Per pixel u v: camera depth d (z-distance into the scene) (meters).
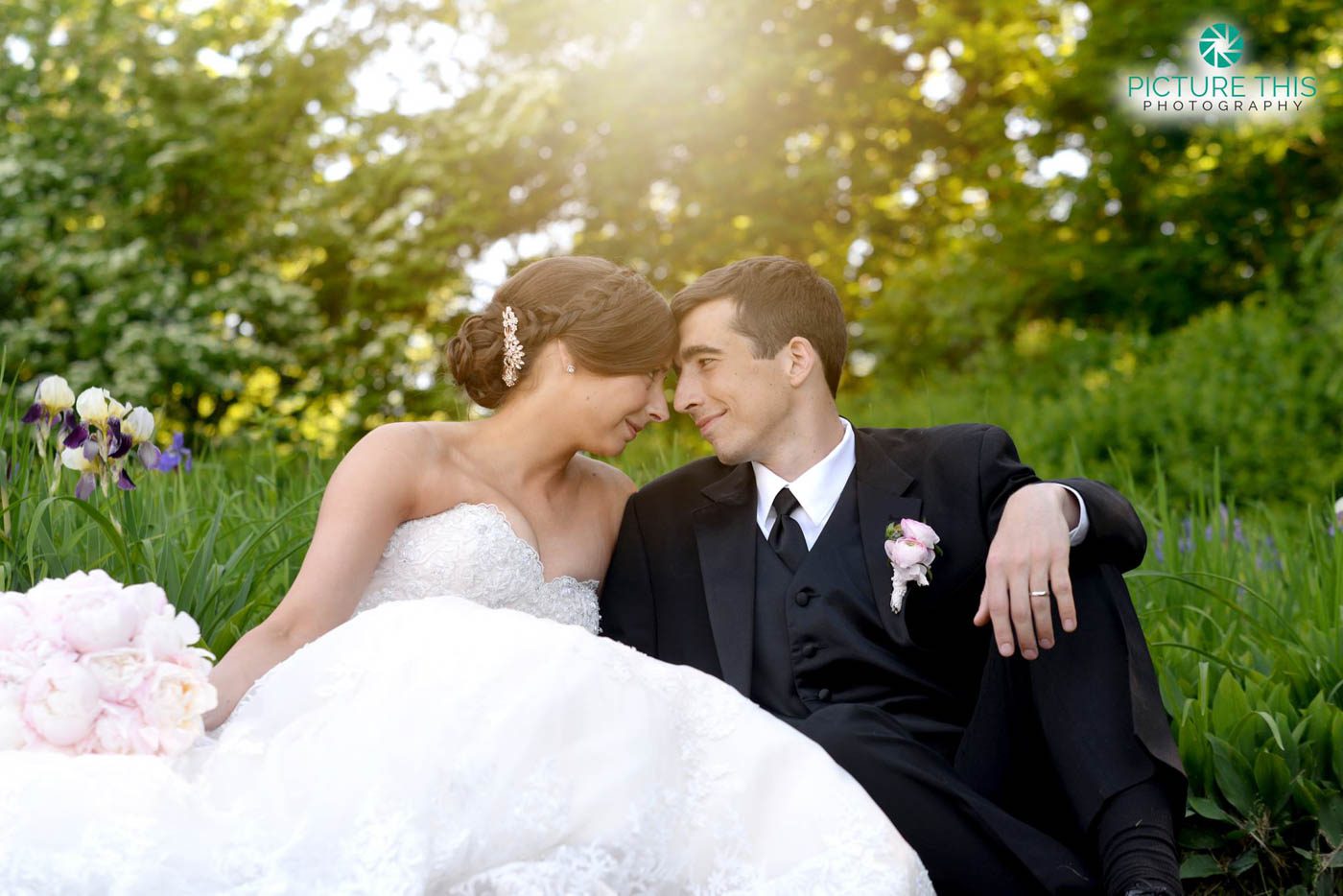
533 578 2.85
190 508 3.83
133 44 13.21
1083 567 2.44
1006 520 2.40
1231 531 4.38
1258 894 2.71
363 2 13.28
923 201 13.30
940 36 12.27
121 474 3.11
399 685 2.13
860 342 12.82
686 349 2.90
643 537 3.01
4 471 2.90
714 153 12.60
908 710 2.64
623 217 12.92
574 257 3.04
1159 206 11.95
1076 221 12.36
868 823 2.15
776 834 2.17
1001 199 12.78
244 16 13.82
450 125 12.60
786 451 2.85
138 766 2.01
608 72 12.18
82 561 2.97
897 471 2.79
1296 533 5.07
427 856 1.93
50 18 13.16
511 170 12.77
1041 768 2.42
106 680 2.01
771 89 12.08
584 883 2.00
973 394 10.91
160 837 1.94
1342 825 2.66
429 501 2.83
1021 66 12.59
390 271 12.48
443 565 2.76
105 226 12.74
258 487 4.64
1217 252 11.78
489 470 2.94
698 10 12.23
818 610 2.69
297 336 12.43
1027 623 2.32
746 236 12.71
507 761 2.04
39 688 1.98
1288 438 8.52
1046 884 2.20
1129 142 11.64
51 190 12.71
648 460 5.12
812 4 12.46
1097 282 11.88
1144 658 2.35
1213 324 10.10
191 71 13.33
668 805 2.14
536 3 12.55
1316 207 11.53
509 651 2.15
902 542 2.62
